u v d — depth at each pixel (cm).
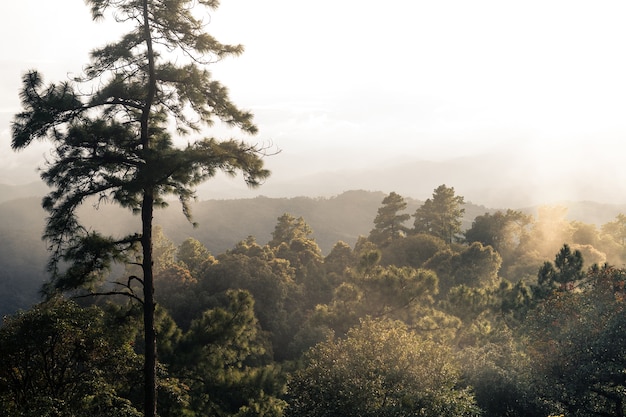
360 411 1741
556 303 2388
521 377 2231
